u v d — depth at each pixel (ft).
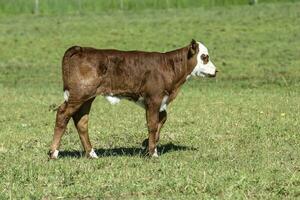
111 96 44.32
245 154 45.55
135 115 64.69
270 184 36.45
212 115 63.26
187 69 46.14
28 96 79.46
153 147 45.14
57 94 81.25
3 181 37.83
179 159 44.01
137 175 38.88
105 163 42.42
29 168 40.70
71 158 44.27
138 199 34.22
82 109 44.52
